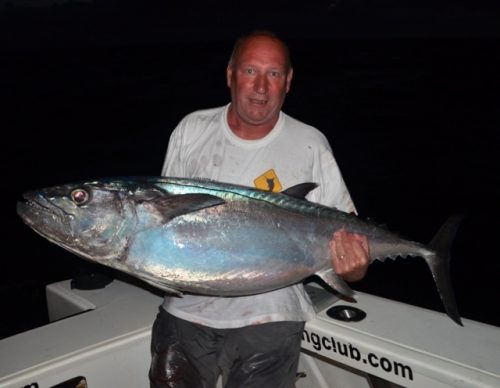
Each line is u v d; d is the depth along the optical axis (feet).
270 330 7.66
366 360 7.82
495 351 7.43
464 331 7.99
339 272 7.59
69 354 7.87
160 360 7.93
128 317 9.07
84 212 6.93
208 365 8.08
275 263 7.36
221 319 7.75
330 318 8.52
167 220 6.94
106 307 9.50
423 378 7.25
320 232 7.60
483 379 6.84
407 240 8.17
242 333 7.72
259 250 7.25
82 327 8.73
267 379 7.59
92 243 6.97
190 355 7.95
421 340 7.77
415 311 8.65
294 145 8.11
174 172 8.54
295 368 8.00
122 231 6.95
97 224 6.92
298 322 7.87
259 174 7.98
